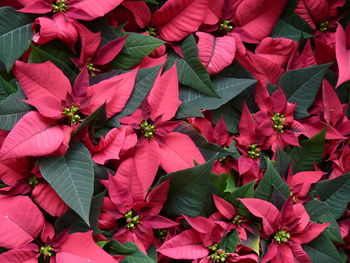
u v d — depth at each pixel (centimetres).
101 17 135
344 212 143
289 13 145
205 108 138
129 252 132
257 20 143
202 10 138
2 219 128
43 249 130
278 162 140
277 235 138
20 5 134
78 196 127
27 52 134
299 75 143
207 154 138
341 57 141
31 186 132
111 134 132
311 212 141
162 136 136
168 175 133
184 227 138
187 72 139
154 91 136
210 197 138
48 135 129
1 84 133
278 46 144
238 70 142
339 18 149
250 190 136
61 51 133
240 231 137
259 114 142
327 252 139
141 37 136
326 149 145
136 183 133
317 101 145
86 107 132
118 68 137
